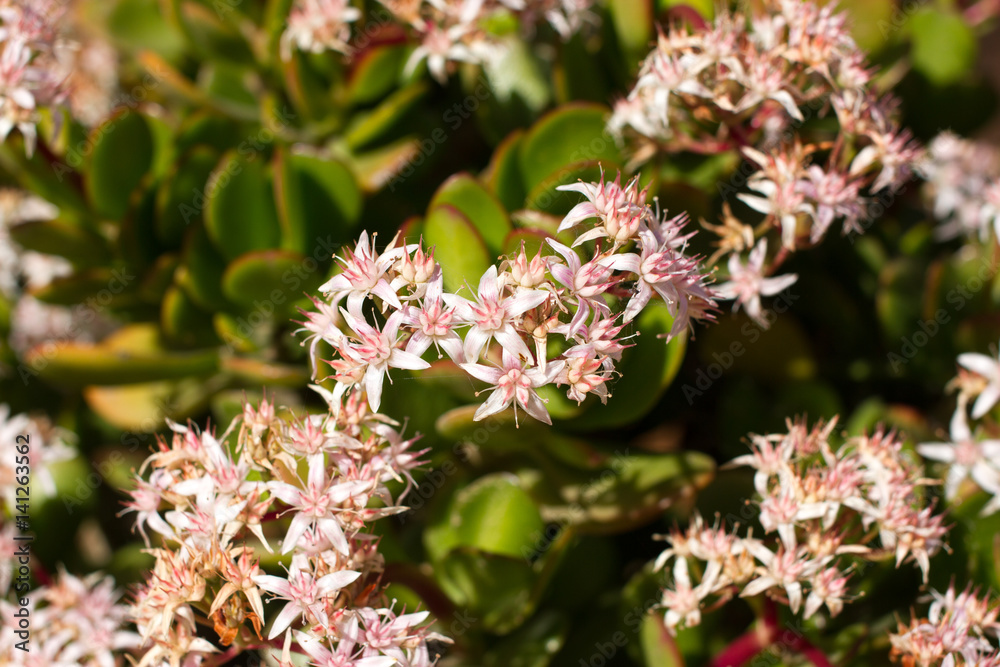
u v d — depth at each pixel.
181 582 0.35
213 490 0.35
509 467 0.41
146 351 0.45
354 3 0.42
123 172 0.43
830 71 0.38
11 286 0.48
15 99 0.39
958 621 0.37
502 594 0.39
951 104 0.45
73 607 0.39
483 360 0.36
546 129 0.40
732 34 0.38
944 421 0.43
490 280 0.34
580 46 0.42
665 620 0.38
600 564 0.41
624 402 0.39
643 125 0.39
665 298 0.34
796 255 0.44
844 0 0.42
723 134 0.39
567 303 0.35
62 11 0.43
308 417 0.35
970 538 0.39
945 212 0.46
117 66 0.51
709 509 0.40
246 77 0.45
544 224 0.38
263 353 0.44
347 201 0.42
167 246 0.43
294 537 0.34
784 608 0.39
